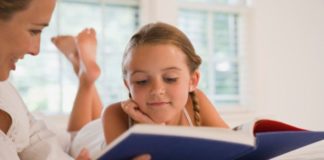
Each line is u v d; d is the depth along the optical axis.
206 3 2.85
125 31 2.60
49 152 1.06
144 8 2.58
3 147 0.88
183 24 2.81
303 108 3.00
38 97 2.33
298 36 2.99
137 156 0.70
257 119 0.88
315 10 3.01
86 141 1.31
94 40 1.66
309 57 3.01
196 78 1.02
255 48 2.92
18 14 0.78
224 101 2.95
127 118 1.04
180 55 0.93
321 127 3.01
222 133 0.68
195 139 0.65
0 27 0.79
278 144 0.82
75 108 1.62
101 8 2.53
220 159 0.77
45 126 1.21
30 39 0.83
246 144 0.70
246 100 2.95
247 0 3.00
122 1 2.57
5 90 1.05
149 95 0.92
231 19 3.00
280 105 2.94
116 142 0.63
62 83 2.38
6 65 0.84
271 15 2.91
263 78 2.91
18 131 1.03
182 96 0.94
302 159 1.00
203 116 1.13
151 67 0.90
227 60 2.98
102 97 2.50
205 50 2.90
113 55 2.55
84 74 1.61
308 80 3.01
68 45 1.70
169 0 2.59
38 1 0.80
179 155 0.73
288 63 2.96
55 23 2.38
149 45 0.91
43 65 2.34
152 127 0.62
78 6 2.46
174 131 0.63
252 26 2.95
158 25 0.98
